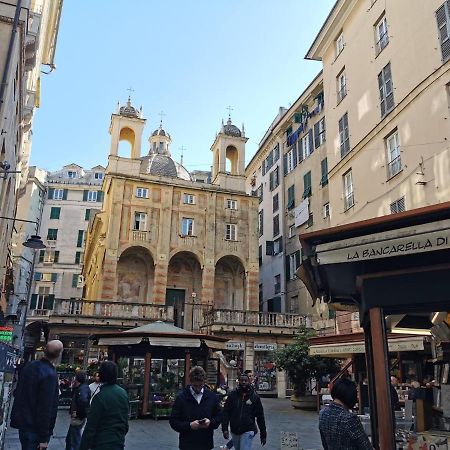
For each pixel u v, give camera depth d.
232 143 40.50
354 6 23.92
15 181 21.16
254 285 35.91
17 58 13.86
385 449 5.19
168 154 47.59
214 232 36.03
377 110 21.17
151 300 34.00
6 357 7.82
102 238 34.47
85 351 28.56
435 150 16.98
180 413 6.12
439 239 5.07
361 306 6.56
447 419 6.55
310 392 24.58
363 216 21.53
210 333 31.12
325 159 32.84
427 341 14.30
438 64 17.25
